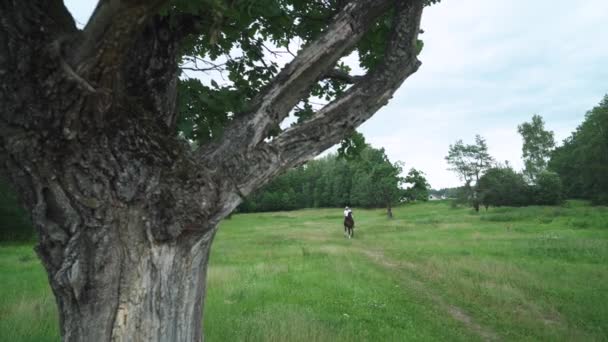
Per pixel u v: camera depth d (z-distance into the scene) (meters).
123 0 1.87
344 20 3.00
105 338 2.48
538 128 69.56
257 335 5.58
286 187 100.62
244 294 8.45
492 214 42.81
